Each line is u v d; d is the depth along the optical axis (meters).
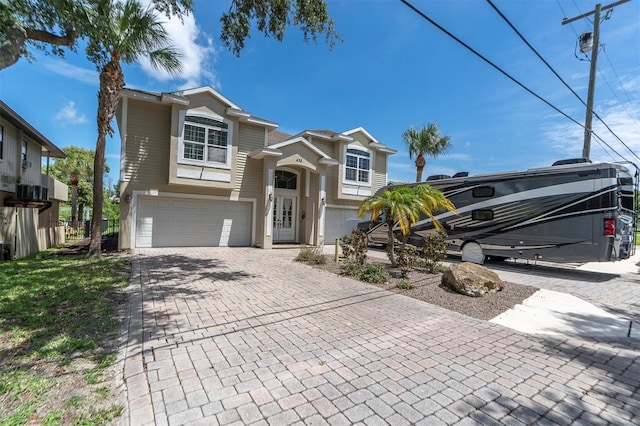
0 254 9.39
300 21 7.88
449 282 6.86
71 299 5.41
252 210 14.80
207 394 2.78
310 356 3.60
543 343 4.18
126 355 3.47
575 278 8.74
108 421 2.39
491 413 2.62
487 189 10.33
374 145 18.28
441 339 4.23
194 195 13.37
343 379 3.11
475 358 3.67
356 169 17.70
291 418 2.48
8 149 12.47
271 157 14.23
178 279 7.30
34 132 13.79
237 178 14.31
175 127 12.41
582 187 8.50
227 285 6.89
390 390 2.93
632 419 2.58
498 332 4.55
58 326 4.22
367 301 5.94
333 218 17.56
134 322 4.47
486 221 10.30
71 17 7.32
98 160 10.06
